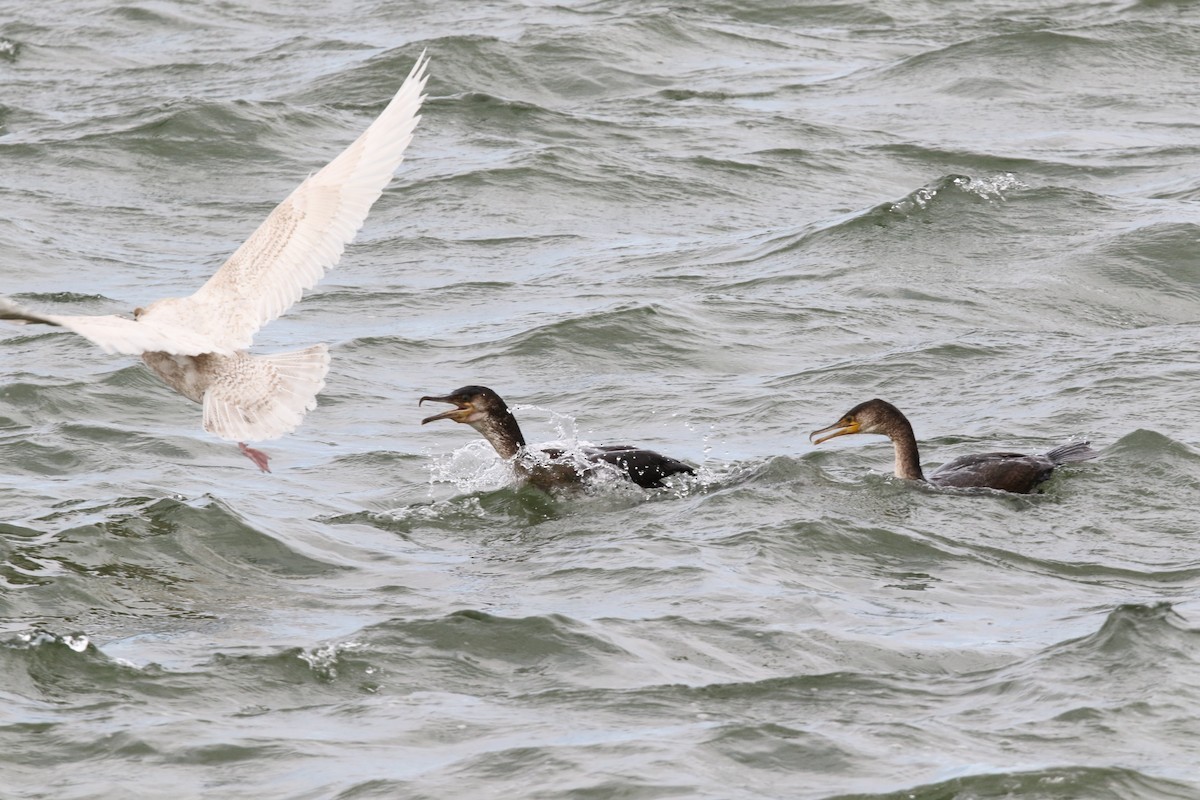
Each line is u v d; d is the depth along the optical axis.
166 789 9.65
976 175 28.38
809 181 28.31
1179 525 14.27
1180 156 28.75
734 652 11.53
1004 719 10.41
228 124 30.83
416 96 10.04
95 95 34.84
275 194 28.44
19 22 41.25
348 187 9.98
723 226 26.36
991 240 24.52
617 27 37.31
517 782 9.65
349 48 37.56
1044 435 17.16
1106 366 19.17
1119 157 28.83
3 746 10.12
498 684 11.11
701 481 15.80
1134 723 10.30
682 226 26.41
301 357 10.20
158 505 14.46
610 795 9.49
